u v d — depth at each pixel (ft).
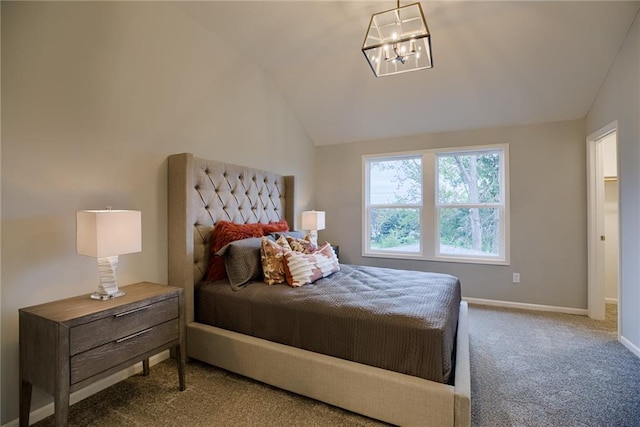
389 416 5.34
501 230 12.46
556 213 11.53
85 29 6.48
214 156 9.66
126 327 5.53
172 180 8.10
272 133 12.43
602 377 7.05
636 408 5.94
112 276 5.97
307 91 12.73
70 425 5.48
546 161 11.62
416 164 14.01
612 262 12.68
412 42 7.61
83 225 5.56
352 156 14.90
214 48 9.68
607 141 12.58
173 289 6.52
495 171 12.60
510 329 9.88
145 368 7.16
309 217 12.57
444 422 4.94
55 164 5.98
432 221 13.39
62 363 4.63
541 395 6.38
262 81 11.85
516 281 12.09
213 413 5.81
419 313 5.72
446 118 12.41
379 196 14.79
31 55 5.64
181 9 8.54
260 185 11.12
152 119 7.83
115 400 6.20
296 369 6.20
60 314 4.93
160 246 7.98
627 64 8.45
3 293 5.34
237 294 7.38
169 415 5.75
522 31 8.93
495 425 5.49
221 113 9.94
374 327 5.69
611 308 11.98
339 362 5.85
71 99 6.23
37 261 5.74
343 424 5.51
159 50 8.02
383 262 14.39
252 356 6.72
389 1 8.12
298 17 8.88
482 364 7.66
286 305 6.64
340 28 9.39
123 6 7.21
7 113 5.35
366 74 11.44
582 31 8.63
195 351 7.59
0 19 5.25
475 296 12.69
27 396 5.18
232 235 8.58
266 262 7.95
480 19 8.79
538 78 10.19
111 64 6.94
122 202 7.15
